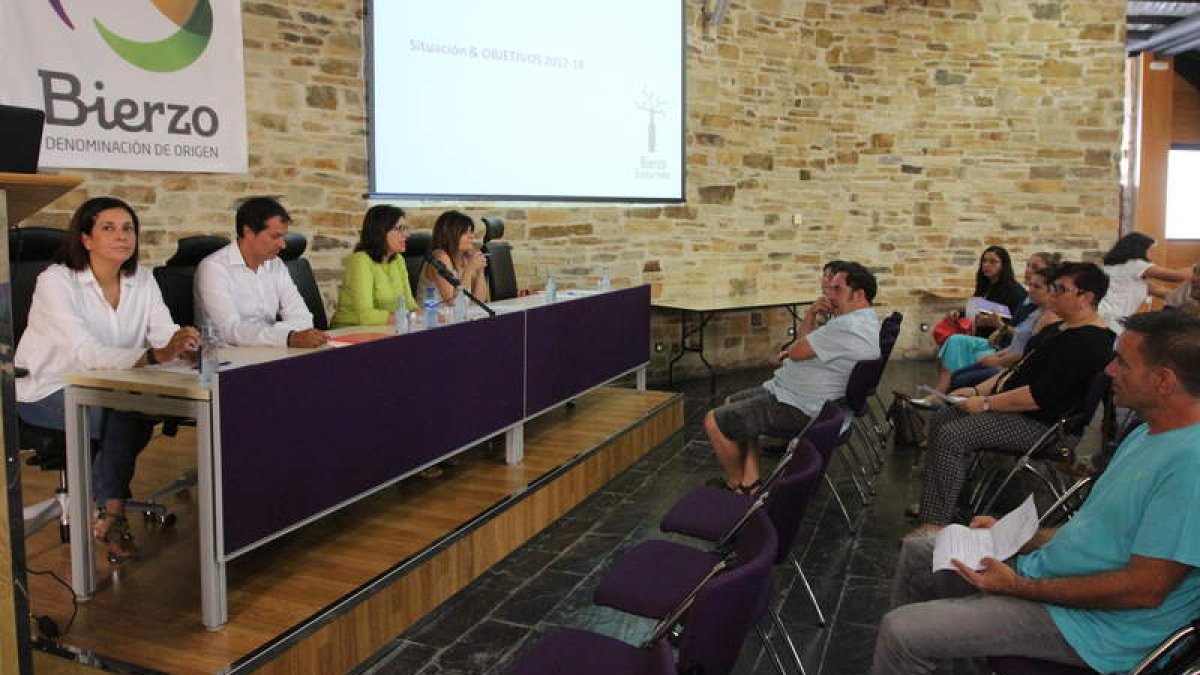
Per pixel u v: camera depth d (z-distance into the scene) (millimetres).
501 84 5816
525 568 3371
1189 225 11992
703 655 1621
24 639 1615
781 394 4031
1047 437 3410
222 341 3082
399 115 5270
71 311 2680
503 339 3836
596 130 6473
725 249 7535
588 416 4988
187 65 4262
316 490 2752
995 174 8289
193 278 3410
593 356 4805
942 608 1942
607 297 4961
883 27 7992
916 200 8234
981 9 8109
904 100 8109
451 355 3453
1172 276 5648
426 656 2676
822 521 3949
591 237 6598
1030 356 3680
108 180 4035
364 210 5180
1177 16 10383
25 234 2945
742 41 7426
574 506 4078
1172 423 1806
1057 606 1859
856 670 2645
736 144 7496
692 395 6656
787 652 2746
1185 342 1747
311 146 4879
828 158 8016
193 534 3100
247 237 3297
